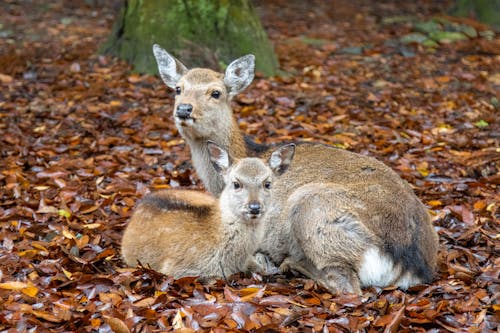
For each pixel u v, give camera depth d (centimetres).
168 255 888
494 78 1912
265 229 945
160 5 1867
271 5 3094
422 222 898
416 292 872
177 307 802
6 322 754
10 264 896
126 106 1616
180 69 1099
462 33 2369
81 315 777
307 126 1502
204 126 1023
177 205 914
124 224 1049
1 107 1589
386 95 1745
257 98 1661
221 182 1041
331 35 2447
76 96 1661
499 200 1155
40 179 1212
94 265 923
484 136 1483
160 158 1344
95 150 1367
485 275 904
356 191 891
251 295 820
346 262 872
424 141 1439
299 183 958
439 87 1844
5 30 2306
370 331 766
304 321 777
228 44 1867
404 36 2352
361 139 1447
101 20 2572
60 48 2066
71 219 1071
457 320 793
